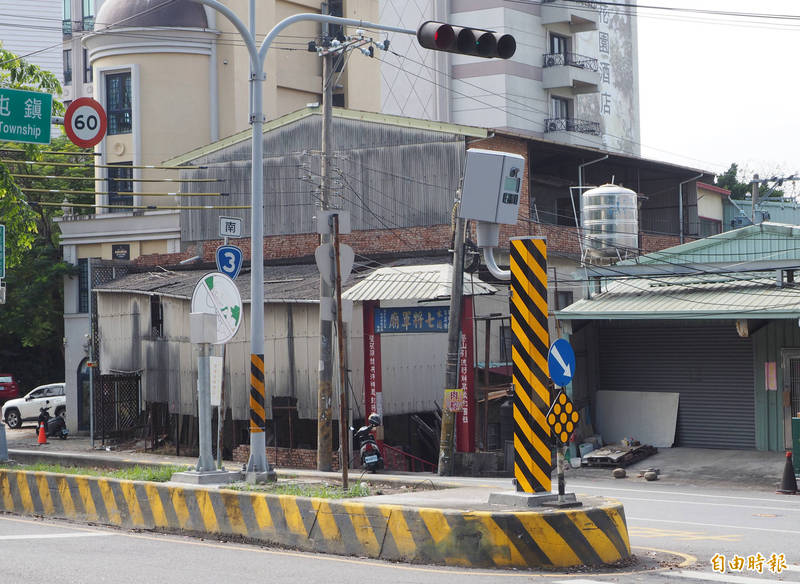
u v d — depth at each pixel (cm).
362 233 4075
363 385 3359
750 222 5334
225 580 1152
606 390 3369
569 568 1239
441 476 2919
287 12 5456
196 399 3578
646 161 4538
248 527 1493
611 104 7781
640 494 2475
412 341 3625
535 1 6812
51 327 5253
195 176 4575
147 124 4972
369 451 3027
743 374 3106
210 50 5041
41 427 4391
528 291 1346
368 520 1354
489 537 1251
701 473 2889
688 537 1584
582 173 4662
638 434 3272
